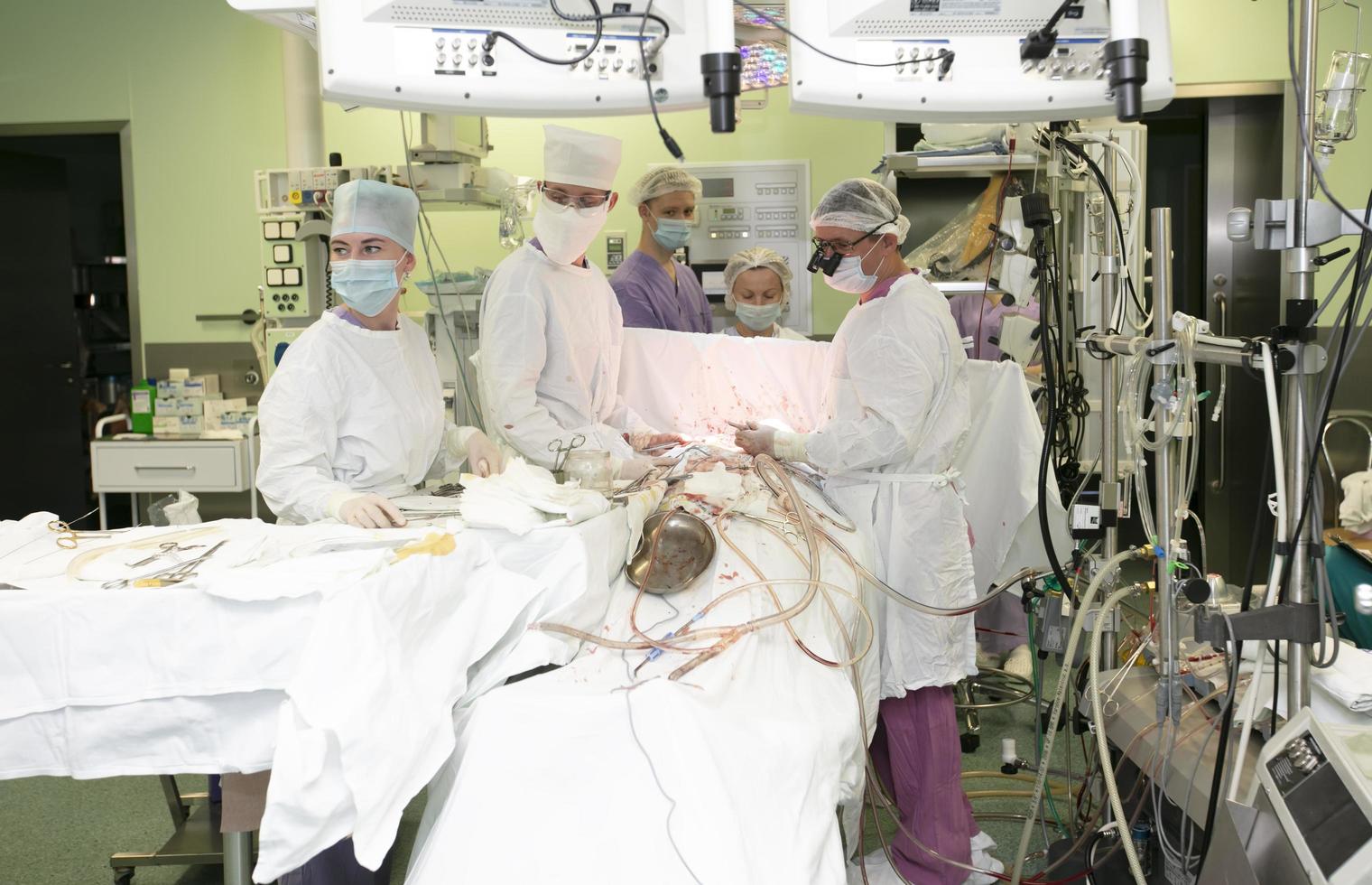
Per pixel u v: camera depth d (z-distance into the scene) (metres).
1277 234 1.51
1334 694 1.67
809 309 4.35
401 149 4.58
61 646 1.40
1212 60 4.43
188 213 4.70
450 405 3.67
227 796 1.54
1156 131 4.75
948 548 2.32
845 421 2.27
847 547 2.10
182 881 2.40
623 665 1.50
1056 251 2.77
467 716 1.48
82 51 4.66
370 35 1.34
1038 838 2.55
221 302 4.72
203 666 1.40
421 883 1.11
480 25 1.36
